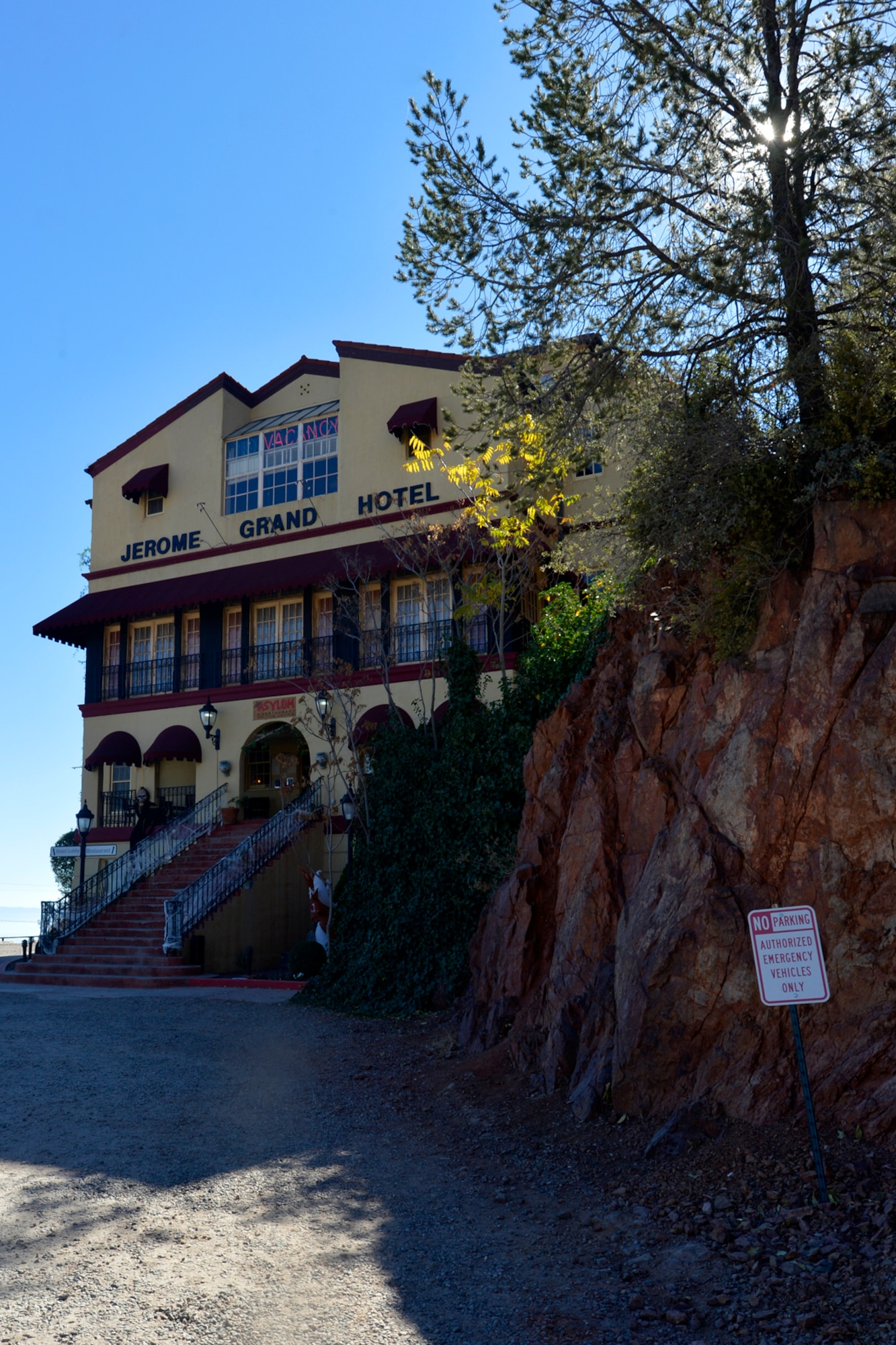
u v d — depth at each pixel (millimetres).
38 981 20875
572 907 9352
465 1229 6102
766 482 8328
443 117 10047
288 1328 4785
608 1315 4867
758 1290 4910
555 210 10016
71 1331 4719
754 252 8906
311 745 25484
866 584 7492
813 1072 6566
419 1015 14477
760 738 7648
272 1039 13242
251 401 30203
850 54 8539
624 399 10812
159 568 29453
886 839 6832
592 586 14523
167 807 27531
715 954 7219
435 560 22859
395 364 26250
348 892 17875
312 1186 7047
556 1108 8062
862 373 8125
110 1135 8492
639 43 9234
